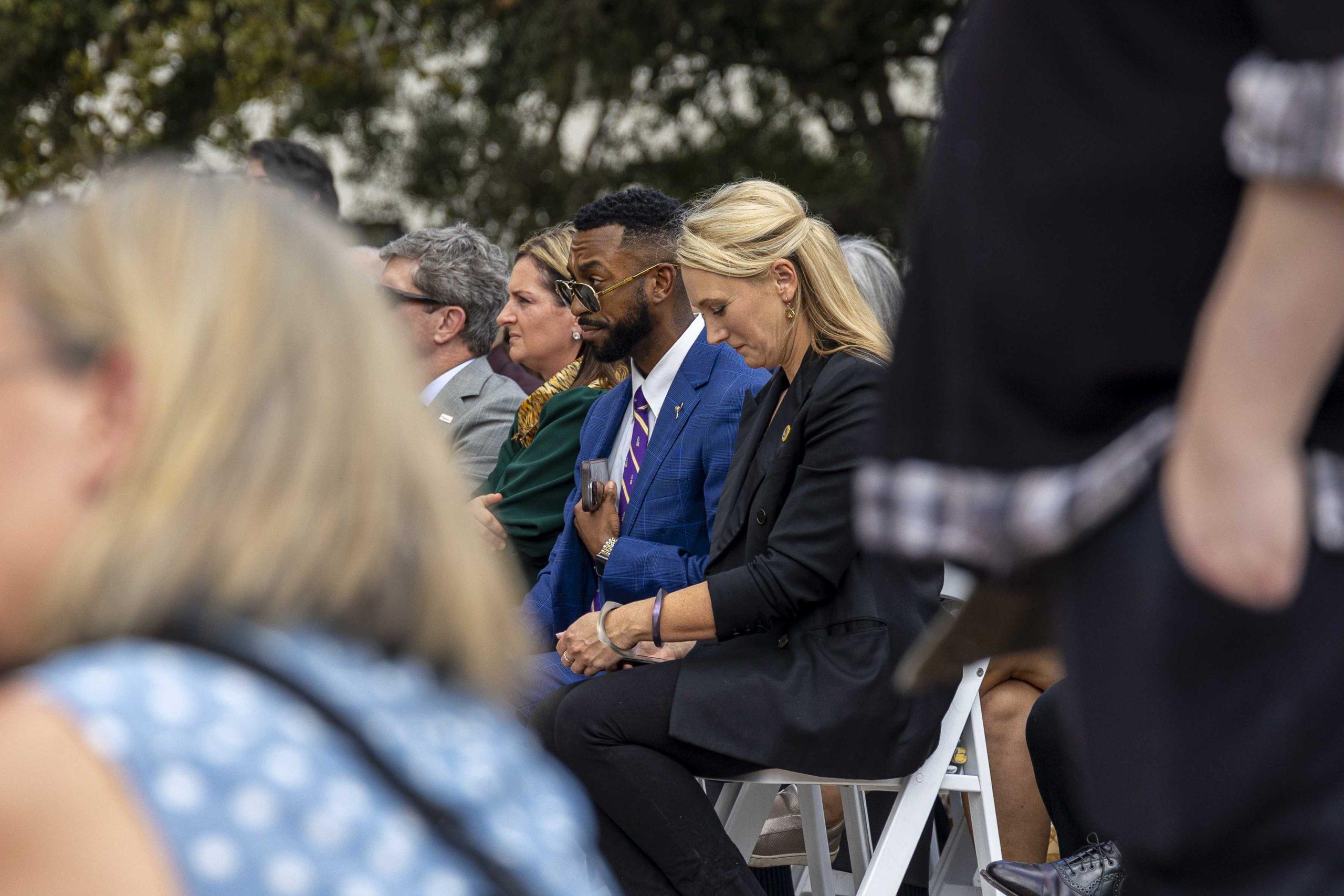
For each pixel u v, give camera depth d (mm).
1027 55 2254
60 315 1616
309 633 1625
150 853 1377
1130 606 2211
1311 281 1893
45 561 1608
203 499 1592
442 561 1723
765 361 6012
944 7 27406
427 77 28297
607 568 6531
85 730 1411
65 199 1775
